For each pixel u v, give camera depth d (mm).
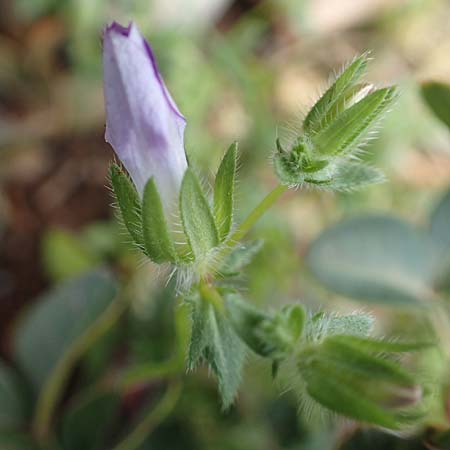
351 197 119
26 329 89
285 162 57
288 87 135
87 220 127
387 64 141
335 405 51
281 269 108
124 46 52
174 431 90
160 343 102
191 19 129
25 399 88
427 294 83
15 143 128
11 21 131
